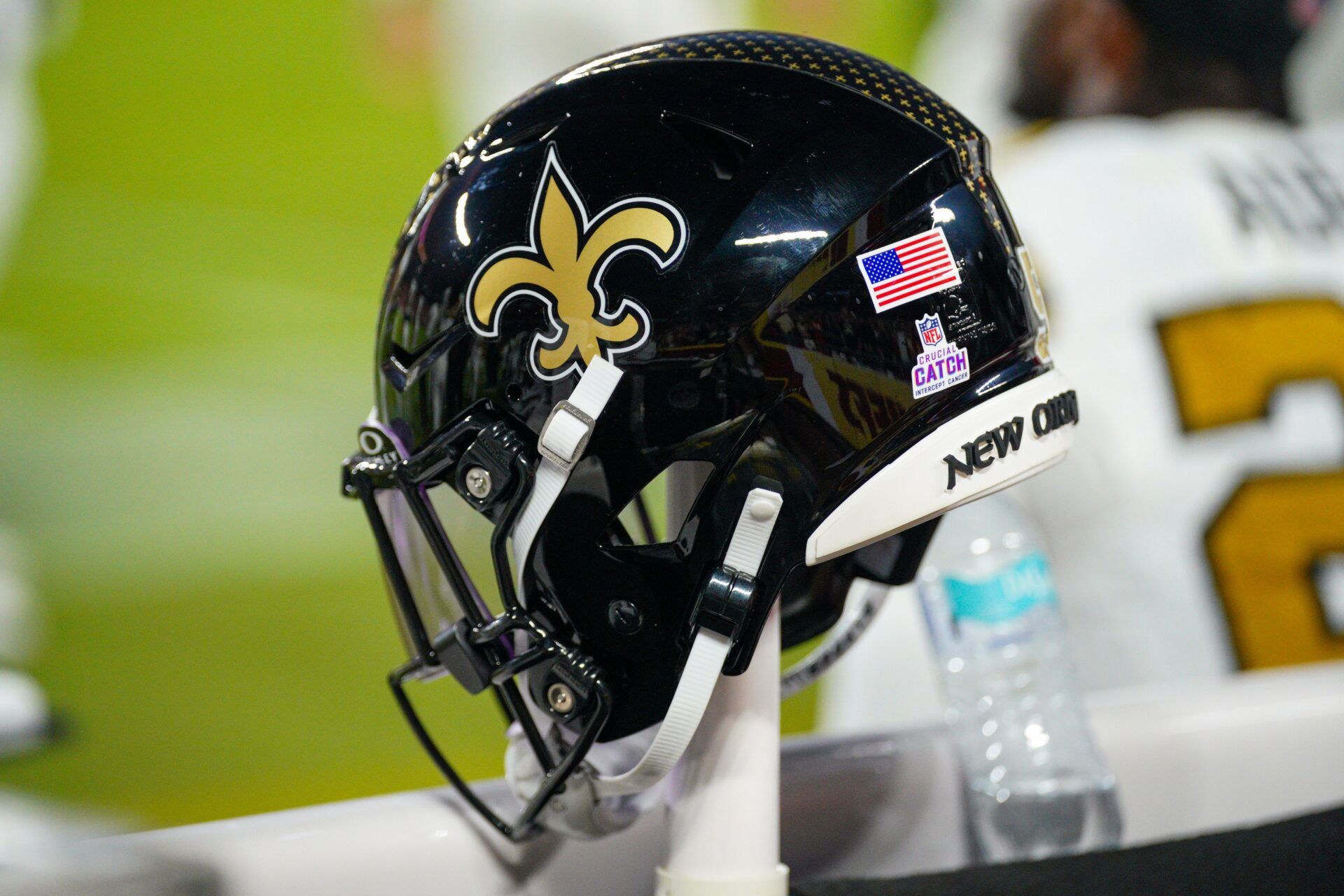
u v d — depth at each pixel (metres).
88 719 2.57
